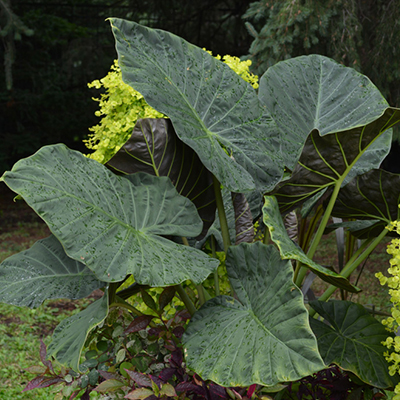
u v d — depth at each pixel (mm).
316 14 6742
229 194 3076
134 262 1760
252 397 1894
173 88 2219
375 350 2104
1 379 4285
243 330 1817
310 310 2506
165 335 2191
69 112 15852
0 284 2129
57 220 1682
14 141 15016
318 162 2092
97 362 2184
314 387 2252
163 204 2137
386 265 7453
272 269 1868
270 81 2777
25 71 15359
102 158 2762
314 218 2939
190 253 1993
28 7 15586
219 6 14305
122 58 2082
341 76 2855
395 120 1916
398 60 7234
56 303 6344
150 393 1861
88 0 16312
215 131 2328
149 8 12789
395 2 7219
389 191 2293
